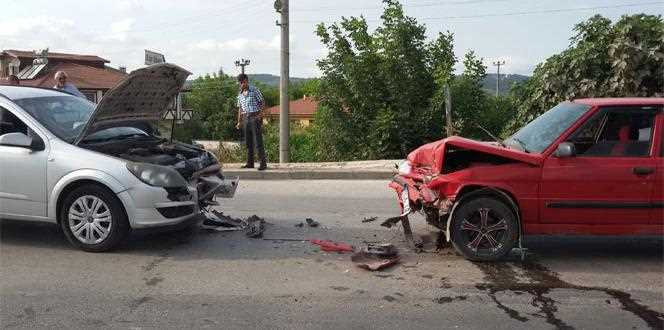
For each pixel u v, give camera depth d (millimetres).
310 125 23938
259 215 8539
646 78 13992
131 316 4672
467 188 6078
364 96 18594
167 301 5008
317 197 10172
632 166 5945
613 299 5117
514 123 15398
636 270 5938
